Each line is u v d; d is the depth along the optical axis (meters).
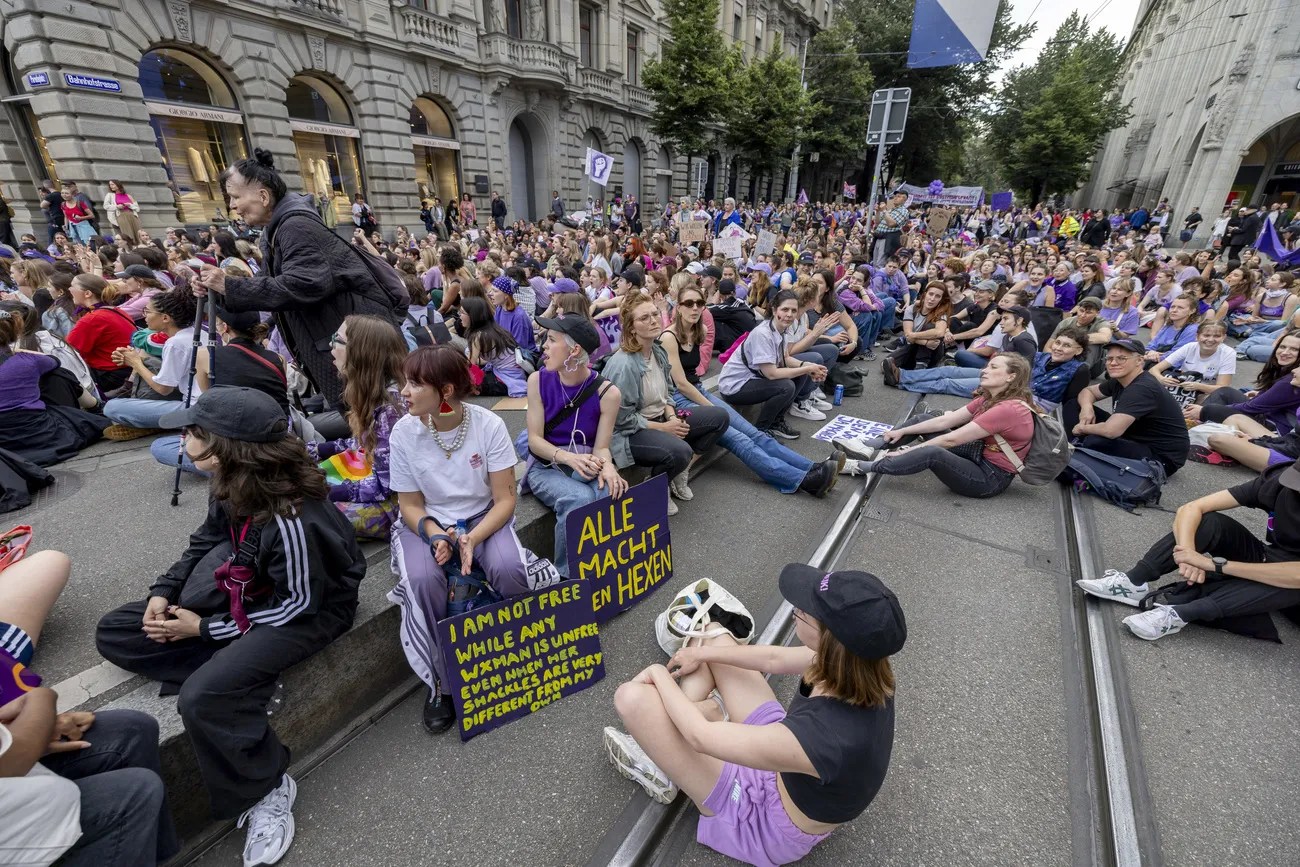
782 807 1.60
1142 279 10.00
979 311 7.11
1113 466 4.02
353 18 14.81
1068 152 32.06
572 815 1.88
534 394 2.92
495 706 2.21
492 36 18.14
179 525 3.00
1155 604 2.78
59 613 2.30
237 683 1.64
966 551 3.42
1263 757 2.12
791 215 23.39
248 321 2.90
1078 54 34.41
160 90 11.93
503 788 1.98
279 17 13.09
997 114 37.59
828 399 6.09
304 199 2.83
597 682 2.45
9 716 1.24
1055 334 4.92
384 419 2.52
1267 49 21.83
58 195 10.88
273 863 1.72
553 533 3.08
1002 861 1.77
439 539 2.16
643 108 25.28
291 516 1.70
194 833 1.81
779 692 2.40
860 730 1.39
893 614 1.32
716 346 6.44
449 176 18.77
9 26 9.88
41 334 3.93
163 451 3.23
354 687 2.20
